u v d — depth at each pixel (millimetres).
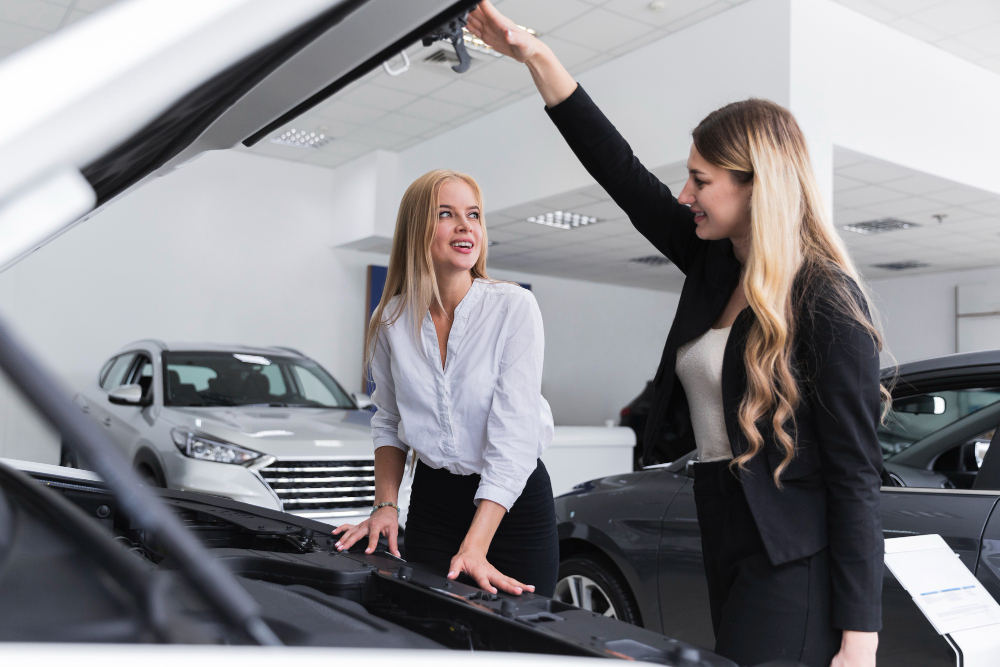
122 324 9180
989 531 1708
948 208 8500
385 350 1676
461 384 1544
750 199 1195
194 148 787
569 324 14000
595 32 6508
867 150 6172
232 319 9945
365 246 10664
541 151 7816
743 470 1147
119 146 505
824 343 1084
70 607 536
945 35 6520
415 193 1576
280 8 469
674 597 2318
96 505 1280
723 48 6098
